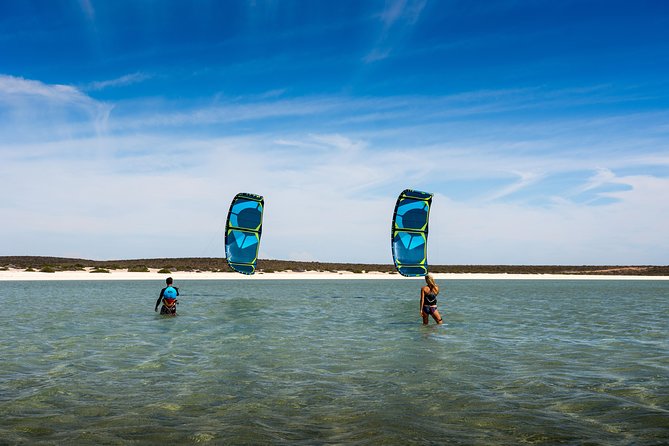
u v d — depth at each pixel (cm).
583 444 623
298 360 1153
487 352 1277
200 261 9919
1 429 661
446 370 1053
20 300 2833
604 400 823
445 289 4809
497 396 846
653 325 1917
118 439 628
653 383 944
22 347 1304
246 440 629
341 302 2994
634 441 633
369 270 10150
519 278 8912
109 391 866
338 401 812
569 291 4634
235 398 827
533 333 1656
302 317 2112
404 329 1738
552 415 741
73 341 1408
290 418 723
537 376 998
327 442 625
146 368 1055
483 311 2452
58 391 862
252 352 1255
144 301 2786
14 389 873
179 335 1542
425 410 765
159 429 668
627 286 6022
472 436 650
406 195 3500
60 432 653
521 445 619
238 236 3669
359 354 1236
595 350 1322
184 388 890
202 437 639
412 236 3538
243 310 2394
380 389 891
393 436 648
